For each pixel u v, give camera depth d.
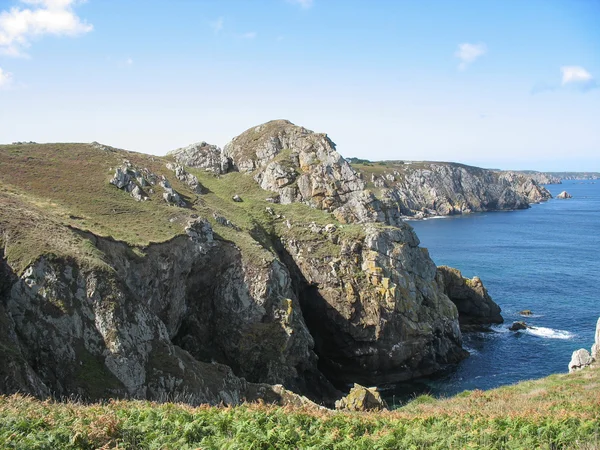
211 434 18.09
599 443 17.25
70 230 41.00
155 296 46.81
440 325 64.81
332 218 75.31
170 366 36.56
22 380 27.23
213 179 86.94
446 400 36.16
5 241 35.91
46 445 15.99
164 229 51.88
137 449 16.67
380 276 62.78
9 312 32.50
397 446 17.80
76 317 34.19
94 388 32.19
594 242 147.62
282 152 91.00
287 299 54.53
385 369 60.00
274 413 20.97
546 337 68.94
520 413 22.89
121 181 58.97
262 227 70.81
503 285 95.69
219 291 54.56
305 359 54.25
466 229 180.25
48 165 60.31
